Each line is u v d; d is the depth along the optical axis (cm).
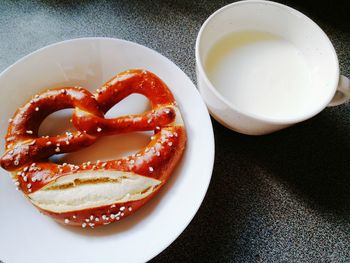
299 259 21
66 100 23
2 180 21
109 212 20
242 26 24
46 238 20
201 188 20
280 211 22
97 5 29
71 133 22
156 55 24
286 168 23
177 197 21
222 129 24
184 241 21
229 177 23
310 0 30
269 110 22
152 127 22
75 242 20
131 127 22
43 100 22
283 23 23
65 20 28
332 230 22
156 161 21
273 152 24
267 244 21
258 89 22
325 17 29
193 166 22
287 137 24
